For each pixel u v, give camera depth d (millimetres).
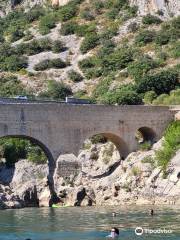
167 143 140375
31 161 155500
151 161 137625
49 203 129375
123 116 146750
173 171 130875
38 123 137500
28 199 129125
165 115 151000
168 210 115438
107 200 132000
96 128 143875
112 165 146500
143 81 184375
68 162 139750
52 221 103688
